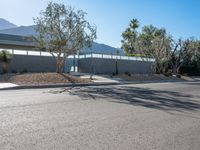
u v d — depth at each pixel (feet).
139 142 21.99
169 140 22.89
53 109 35.60
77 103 41.45
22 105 38.24
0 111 33.37
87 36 93.45
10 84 68.54
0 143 20.76
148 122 29.43
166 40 146.51
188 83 101.14
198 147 21.31
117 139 22.61
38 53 118.42
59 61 93.50
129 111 35.70
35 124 26.94
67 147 20.21
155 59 145.28
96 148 20.16
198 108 40.11
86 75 111.55
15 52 112.06
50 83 74.74
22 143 20.88
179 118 32.19
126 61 143.02
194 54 156.15
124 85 82.48
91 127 26.40
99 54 133.39
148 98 49.98
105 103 42.19
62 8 91.56
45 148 19.85
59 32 91.66
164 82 104.63
